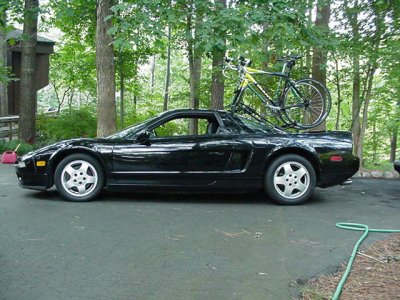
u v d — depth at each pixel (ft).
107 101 31.17
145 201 19.80
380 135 61.11
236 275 10.87
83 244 13.16
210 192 20.88
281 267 11.48
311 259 12.12
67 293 9.65
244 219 16.61
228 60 23.13
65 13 31.76
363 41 31.71
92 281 10.36
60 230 14.66
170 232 14.61
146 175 19.31
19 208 17.89
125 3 22.59
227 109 22.22
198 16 23.66
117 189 19.54
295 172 19.44
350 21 32.27
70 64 66.08
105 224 15.52
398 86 34.27
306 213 17.81
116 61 49.90
